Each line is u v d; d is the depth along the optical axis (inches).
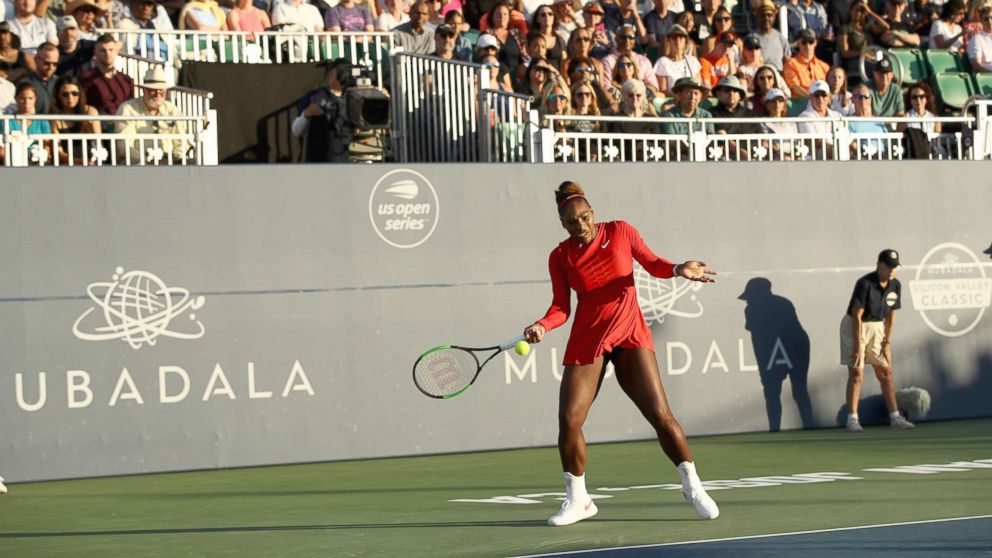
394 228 599.8
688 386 642.8
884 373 659.4
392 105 697.6
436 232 605.6
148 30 708.0
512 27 827.4
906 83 871.7
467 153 662.5
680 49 824.9
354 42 725.3
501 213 615.8
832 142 684.1
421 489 489.7
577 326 381.7
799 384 661.3
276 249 583.8
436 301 604.7
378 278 597.3
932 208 686.5
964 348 689.6
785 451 575.8
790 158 706.2
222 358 576.1
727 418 648.4
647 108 735.7
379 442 595.2
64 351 556.7
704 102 778.2
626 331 379.6
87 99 651.5
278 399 582.2
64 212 558.9
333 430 588.7
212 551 363.3
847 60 926.4
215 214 577.0
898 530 359.9
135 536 396.2
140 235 567.8
